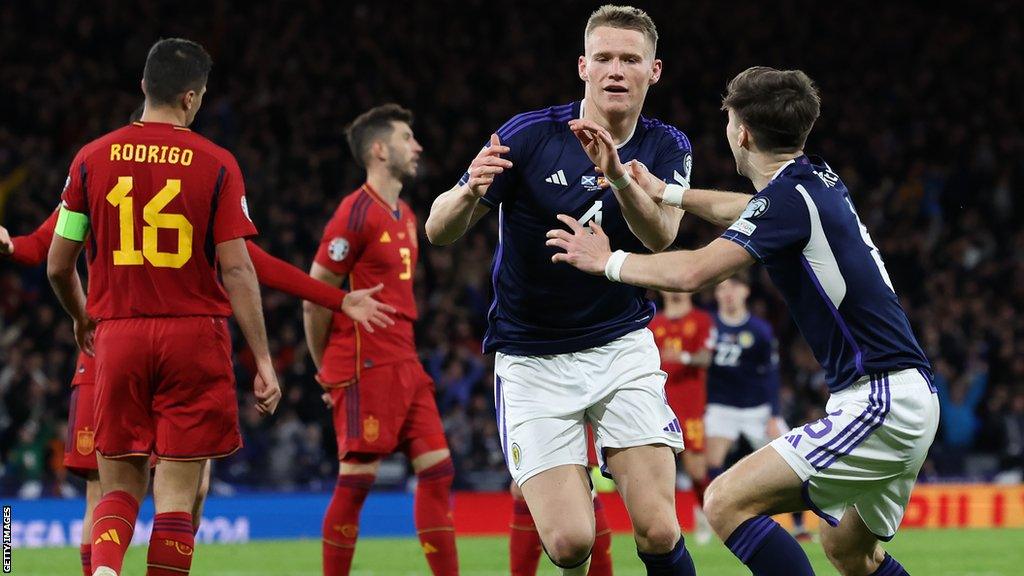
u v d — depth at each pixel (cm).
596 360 671
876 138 2977
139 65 2755
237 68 2869
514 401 675
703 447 1428
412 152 946
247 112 2702
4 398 1802
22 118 2545
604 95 658
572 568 648
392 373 905
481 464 1927
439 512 899
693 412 1420
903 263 2520
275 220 2239
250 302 661
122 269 648
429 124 2728
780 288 649
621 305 682
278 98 2753
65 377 1872
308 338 927
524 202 672
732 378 1480
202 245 655
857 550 677
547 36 3169
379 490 1906
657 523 637
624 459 660
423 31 3111
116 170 649
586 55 675
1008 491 1903
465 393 2017
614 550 1427
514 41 3136
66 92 2594
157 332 646
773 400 1490
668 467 654
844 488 630
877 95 3188
